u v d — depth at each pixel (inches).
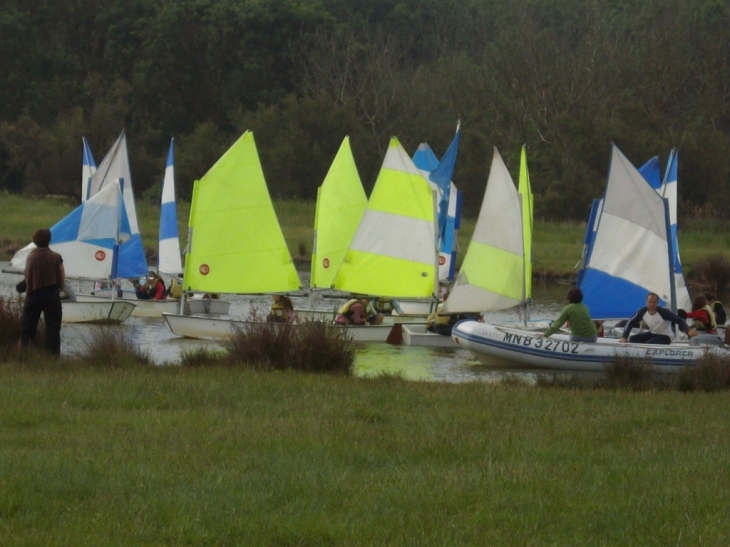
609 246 2228.1
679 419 1278.3
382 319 2659.9
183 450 993.5
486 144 6097.4
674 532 789.2
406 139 6983.3
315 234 2992.1
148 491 852.0
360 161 6412.4
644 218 2199.8
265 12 7539.4
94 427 1090.7
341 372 1704.0
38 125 7185.0
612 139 5664.4
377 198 2659.9
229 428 1101.7
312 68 7396.7
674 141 5649.6
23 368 1510.8
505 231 2380.7
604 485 922.1
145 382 1386.6
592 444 1104.2
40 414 1146.7
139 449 988.6
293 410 1234.6
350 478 914.1
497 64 6978.4
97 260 2842.0
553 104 6609.3
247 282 2647.6
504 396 1398.9
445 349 2445.9
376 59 7401.6
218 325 2519.7
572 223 5438.0
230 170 2610.7
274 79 7687.0
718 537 782.5
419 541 753.0
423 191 2662.4
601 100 6594.5
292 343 1721.2
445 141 7003.0
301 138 6589.6
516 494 879.1
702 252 4564.5
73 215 2824.8
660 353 1932.8
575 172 5649.6
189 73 7632.9
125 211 3006.9
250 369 1637.6
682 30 6870.1
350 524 785.6
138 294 3105.3
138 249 3117.6
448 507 837.8
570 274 4217.5
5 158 6830.7
